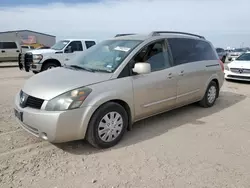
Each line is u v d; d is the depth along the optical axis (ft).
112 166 9.59
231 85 29.60
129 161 9.99
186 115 16.26
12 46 56.75
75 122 9.90
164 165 9.73
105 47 13.83
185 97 15.38
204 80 16.93
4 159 9.86
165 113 16.58
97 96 10.37
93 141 10.61
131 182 8.57
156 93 13.07
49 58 32.83
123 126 11.68
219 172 9.30
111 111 10.99
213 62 17.97
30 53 32.83
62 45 35.55
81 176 8.87
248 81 30.86
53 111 9.61
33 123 9.95
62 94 9.81
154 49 13.35
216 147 11.44
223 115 16.48
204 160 10.19
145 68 11.46
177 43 15.02
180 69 14.53
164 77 13.38
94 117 10.41
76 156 10.32
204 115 16.35
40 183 8.39
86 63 13.06
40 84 10.76
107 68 11.79
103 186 8.32
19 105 10.77
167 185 8.43
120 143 11.65
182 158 10.32
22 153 10.41
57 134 9.64
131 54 12.12
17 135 12.16
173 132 13.19
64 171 9.17
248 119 15.70
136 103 12.09
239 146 11.60
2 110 16.17
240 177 9.00
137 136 12.55
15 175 8.81
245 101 20.76
